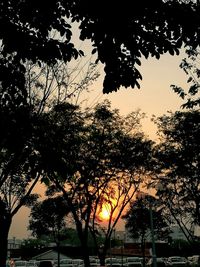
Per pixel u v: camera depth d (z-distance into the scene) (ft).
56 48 22.68
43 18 22.31
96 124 110.22
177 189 105.70
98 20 20.34
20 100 24.49
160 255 269.44
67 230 189.37
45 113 50.42
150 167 107.96
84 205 117.39
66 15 22.08
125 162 111.14
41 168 25.62
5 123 24.45
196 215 106.63
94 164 106.73
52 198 128.77
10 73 23.17
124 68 21.91
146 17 20.52
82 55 23.27
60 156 27.22
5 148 25.40
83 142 92.27
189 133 85.61
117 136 112.16
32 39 22.27
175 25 21.11
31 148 25.57
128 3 19.53
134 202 133.59
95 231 131.44
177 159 94.07
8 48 21.98
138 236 193.77
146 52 21.62
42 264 163.12
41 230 168.55
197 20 21.02
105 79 22.11
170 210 112.06
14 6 22.25
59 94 58.03
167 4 20.98
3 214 36.78
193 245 123.24
